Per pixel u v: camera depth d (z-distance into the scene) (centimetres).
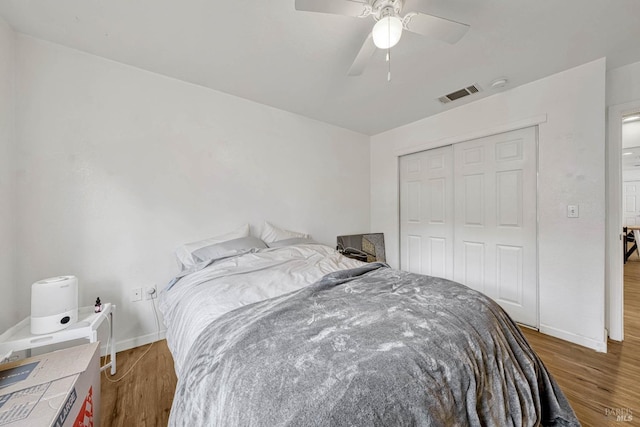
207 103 239
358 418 62
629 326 237
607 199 215
